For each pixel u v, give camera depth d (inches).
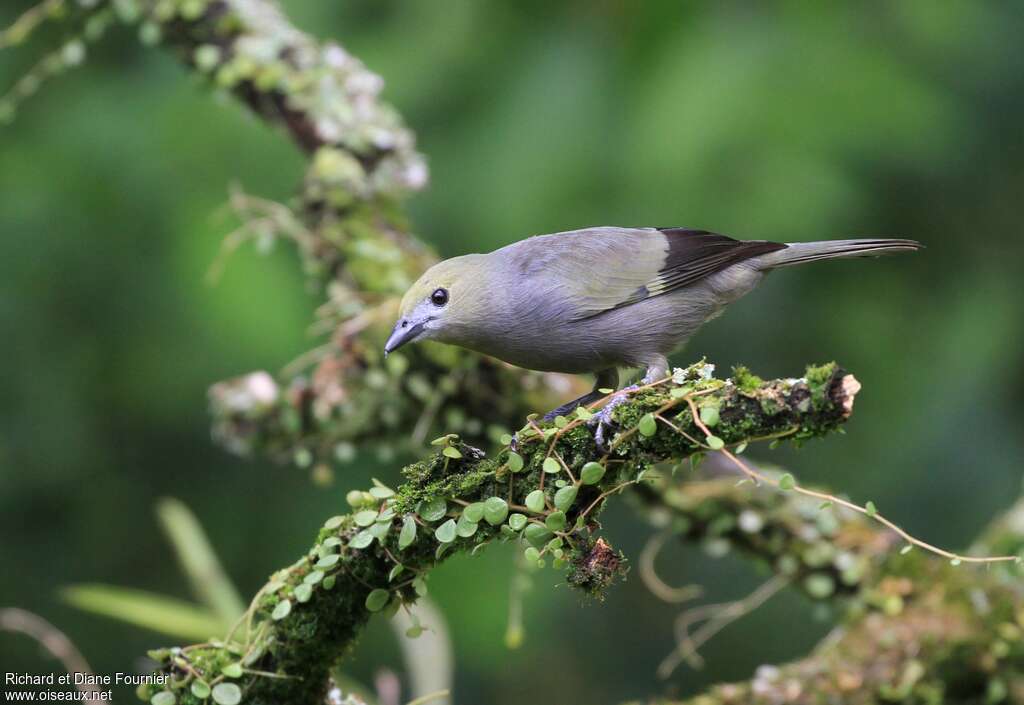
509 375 363.9
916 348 511.5
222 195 492.4
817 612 345.1
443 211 464.4
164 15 388.2
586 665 550.6
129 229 508.7
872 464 511.2
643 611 556.7
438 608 484.1
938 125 465.1
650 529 558.6
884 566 330.3
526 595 490.6
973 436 503.5
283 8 479.8
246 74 385.7
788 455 524.4
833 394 215.2
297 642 239.6
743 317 515.8
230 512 528.7
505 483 226.8
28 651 512.4
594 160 450.9
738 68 446.6
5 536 522.3
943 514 505.0
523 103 461.4
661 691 545.6
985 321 503.2
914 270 519.2
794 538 337.1
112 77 523.2
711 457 339.9
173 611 331.3
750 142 442.3
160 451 530.0
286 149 496.1
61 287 508.4
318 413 364.2
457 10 473.4
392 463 527.5
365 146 381.4
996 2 517.0
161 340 501.4
